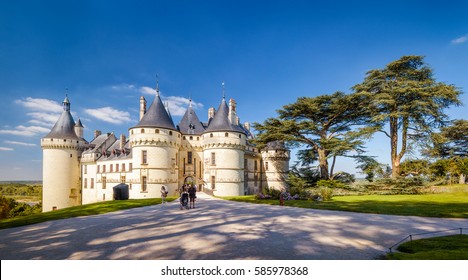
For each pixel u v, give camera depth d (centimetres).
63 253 811
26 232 1158
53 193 5591
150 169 4144
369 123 3803
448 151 4544
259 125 4162
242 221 1334
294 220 1368
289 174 4075
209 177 4341
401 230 1108
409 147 3456
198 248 838
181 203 1902
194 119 5169
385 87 3584
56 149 5694
